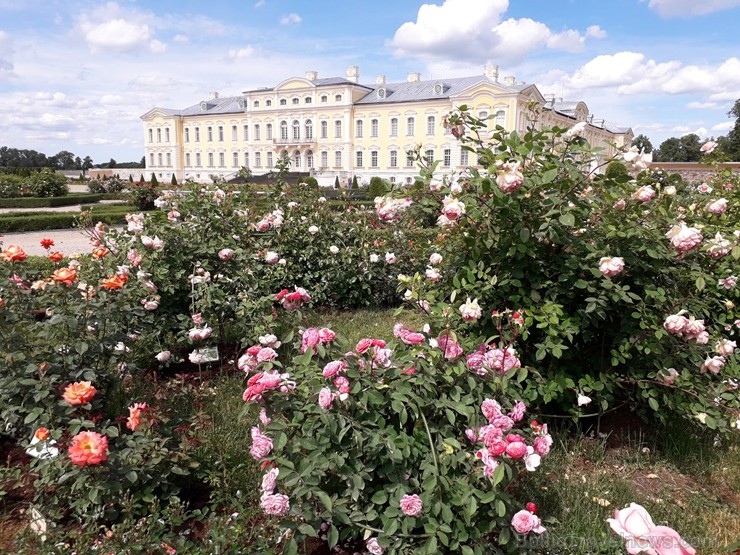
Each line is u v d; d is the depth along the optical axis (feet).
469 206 8.57
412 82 163.22
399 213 18.43
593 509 7.33
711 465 8.80
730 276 9.89
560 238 8.48
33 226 50.67
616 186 8.99
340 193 22.34
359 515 5.41
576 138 9.02
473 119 9.85
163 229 12.69
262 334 10.63
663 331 8.03
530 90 130.00
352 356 6.16
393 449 5.37
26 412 7.36
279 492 5.85
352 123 162.81
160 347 11.37
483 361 6.57
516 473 5.48
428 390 6.04
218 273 12.80
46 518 6.42
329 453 5.46
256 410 5.85
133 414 6.91
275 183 19.56
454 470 5.56
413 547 5.36
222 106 199.41
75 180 157.48
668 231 8.91
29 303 9.20
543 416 9.15
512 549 5.42
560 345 8.03
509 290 8.98
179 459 6.93
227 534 5.94
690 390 8.46
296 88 169.17
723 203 10.41
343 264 17.61
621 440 9.49
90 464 5.94
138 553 5.62
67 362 7.57
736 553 5.84
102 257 11.26
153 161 211.00
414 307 8.47
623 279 9.12
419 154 10.74
